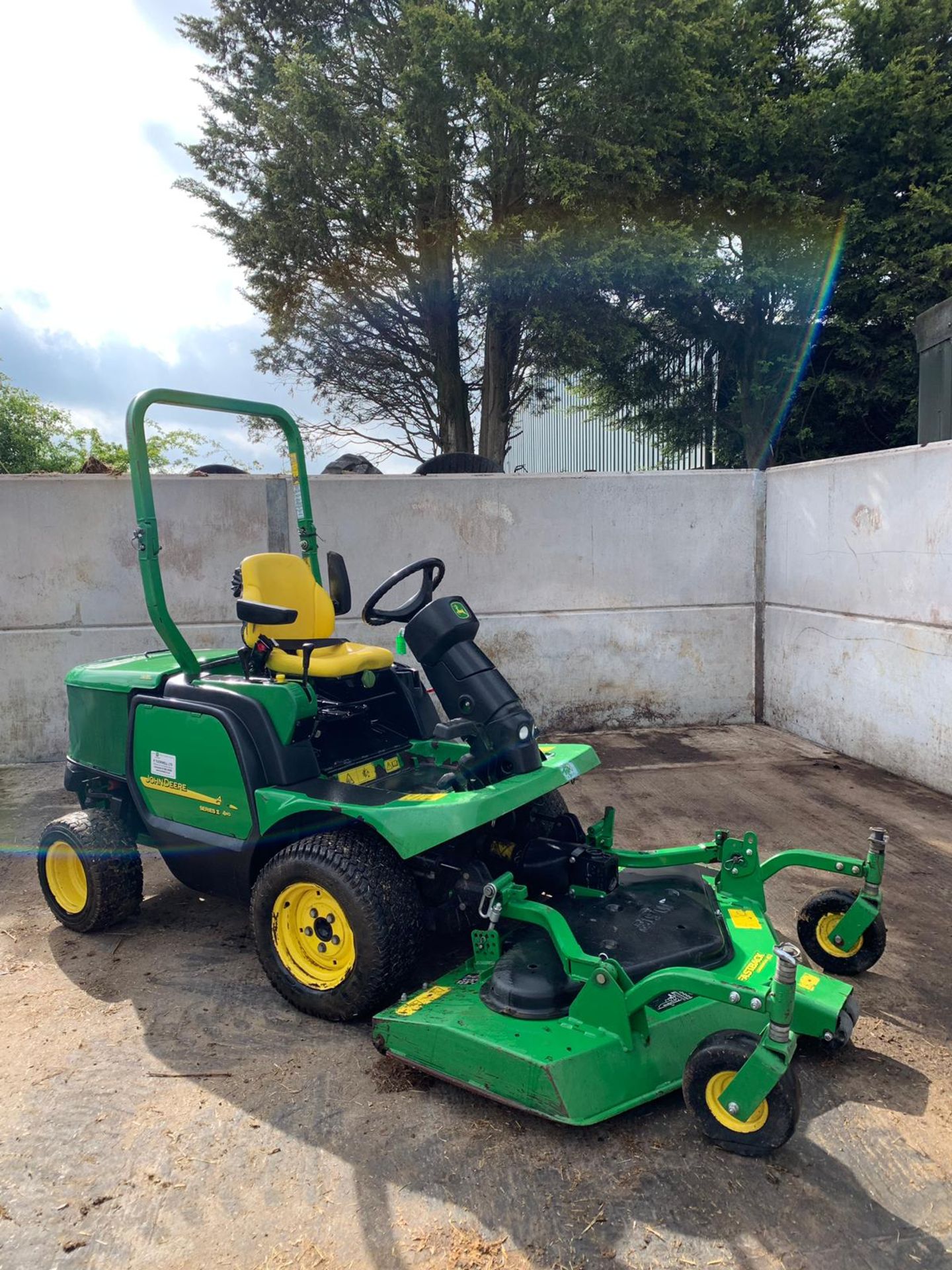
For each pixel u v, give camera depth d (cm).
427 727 383
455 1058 253
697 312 1278
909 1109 253
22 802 579
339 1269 201
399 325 1356
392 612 348
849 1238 207
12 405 1848
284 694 316
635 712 737
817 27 1306
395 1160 235
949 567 531
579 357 1177
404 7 1105
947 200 1211
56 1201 223
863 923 315
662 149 1159
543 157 1098
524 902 281
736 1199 219
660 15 1073
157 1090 267
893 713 591
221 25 1288
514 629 714
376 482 690
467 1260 202
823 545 657
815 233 1200
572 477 709
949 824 498
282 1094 264
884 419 1317
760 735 711
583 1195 221
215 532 673
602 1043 243
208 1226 214
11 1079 274
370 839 300
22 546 655
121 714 368
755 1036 230
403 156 1098
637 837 484
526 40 1064
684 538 728
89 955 360
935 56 1207
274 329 1382
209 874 343
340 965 298
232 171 1291
